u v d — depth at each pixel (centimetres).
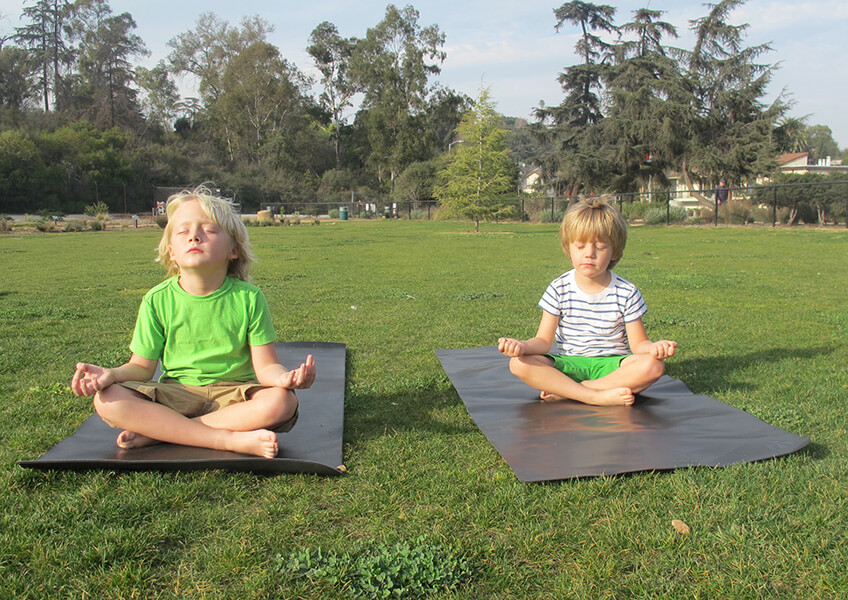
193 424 257
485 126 2497
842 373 395
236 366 279
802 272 976
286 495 230
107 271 1065
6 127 4703
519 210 3566
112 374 256
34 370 411
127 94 5962
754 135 3269
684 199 4316
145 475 242
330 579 177
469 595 175
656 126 3378
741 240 1792
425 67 5622
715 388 367
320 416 306
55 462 242
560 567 187
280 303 690
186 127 6562
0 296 760
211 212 271
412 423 310
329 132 6400
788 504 220
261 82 5766
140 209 4888
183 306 274
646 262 1167
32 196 4325
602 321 344
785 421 308
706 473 243
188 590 175
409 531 206
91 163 4706
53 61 5834
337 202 4997
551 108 4056
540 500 224
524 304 676
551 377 326
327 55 6050
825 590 174
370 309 648
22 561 188
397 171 5656
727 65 3475
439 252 1459
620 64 3662
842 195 2459
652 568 185
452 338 511
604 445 270
